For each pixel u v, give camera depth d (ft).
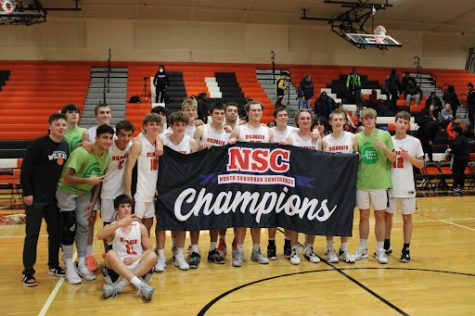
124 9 51.06
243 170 16.07
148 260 13.20
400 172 16.22
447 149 39.78
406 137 16.47
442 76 59.21
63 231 14.11
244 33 57.11
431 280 14.23
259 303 12.26
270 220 16.14
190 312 11.65
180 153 15.64
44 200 13.76
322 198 16.10
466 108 51.70
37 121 40.50
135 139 14.92
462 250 17.98
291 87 52.11
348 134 16.49
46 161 13.65
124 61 54.60
